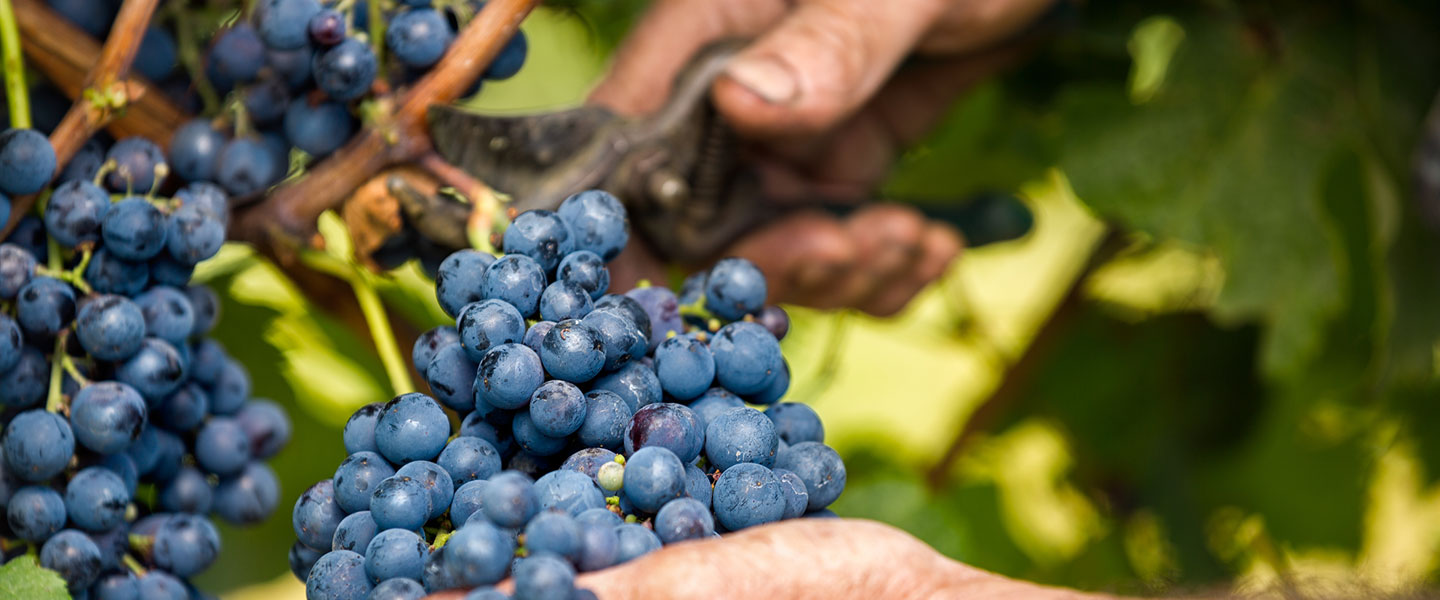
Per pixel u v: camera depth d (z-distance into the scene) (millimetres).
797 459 602
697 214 755
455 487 577
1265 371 864
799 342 1086
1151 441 1097
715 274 622
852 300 897
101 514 618
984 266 1461
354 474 577
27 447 603
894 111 957
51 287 610
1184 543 1069
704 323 630
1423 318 883
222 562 860
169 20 657
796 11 800
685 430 572
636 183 710
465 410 595
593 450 574
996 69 938
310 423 824
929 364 1509
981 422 1110
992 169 1073
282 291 801
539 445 578
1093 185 890
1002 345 1192
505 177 679
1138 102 909
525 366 569
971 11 848
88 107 619
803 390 1024
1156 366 1089
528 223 602
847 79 775
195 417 649
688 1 903
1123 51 905
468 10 661
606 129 708
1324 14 907
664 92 884
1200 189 879
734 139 748
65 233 612
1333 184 881
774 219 831
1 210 610
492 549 541
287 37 631
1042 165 1062
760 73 739
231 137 651
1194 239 875
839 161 949
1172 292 1104
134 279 621
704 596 553
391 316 738
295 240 661
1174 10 906
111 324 607
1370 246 882
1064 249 1341
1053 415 1129
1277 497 1074
